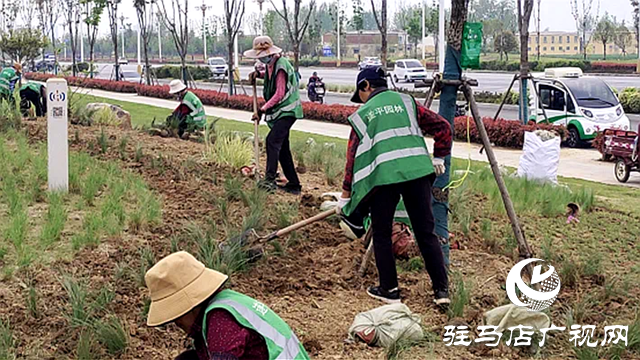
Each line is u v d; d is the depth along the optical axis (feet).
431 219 21.88
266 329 12.05
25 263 21.88
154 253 23.71
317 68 254.68
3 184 29.25
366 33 328.70
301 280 23.54
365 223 25.81
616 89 128.26
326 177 37.86
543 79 82.33
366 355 19.12
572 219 34.22
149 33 196.24
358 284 23.72
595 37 287.07
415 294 23.31
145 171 33.86
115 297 20.52
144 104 112.57
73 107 52.60
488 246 28.89
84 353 17.60
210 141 43.29
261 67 33.78
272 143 32.22
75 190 29.32
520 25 76.13
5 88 54.19
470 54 25.20
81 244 23.66
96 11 165.07
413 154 21.38
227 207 28.71
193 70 202.90
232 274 23.11
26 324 18.97
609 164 63.87
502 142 73.97
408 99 22.09
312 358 18.75
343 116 93.45
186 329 12.46
